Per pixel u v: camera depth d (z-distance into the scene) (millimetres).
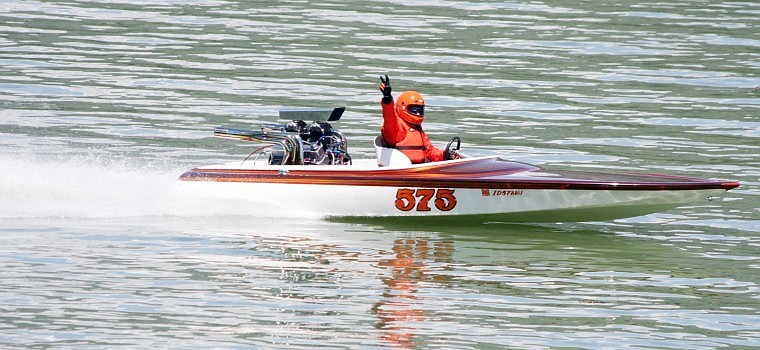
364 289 41406
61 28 92688
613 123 71125
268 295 40500
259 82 78812
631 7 105000
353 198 51312
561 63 85500
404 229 50562
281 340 36375
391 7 103312
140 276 42281
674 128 70250
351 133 67688
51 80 78125
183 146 64750
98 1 102625
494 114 72625
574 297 41156
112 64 82688
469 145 65750
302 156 52438
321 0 106062
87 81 78125
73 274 42281
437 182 50562
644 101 76375
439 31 94562
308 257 45344
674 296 41500
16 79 77938
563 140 67188
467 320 38469
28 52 84938
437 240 48625
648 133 69000
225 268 43531
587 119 71938
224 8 101625
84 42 88562
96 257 44531
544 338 37062
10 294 39875
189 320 37938
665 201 49938
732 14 102688
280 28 94500
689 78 82125
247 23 96188
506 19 99312
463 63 84812
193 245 46688
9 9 98375
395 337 36812
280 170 52000
